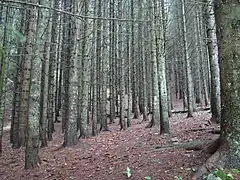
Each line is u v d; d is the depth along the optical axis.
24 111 12.26
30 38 9.71
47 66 11.74
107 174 5.96
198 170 4.59
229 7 4.73
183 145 6.38
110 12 16.94
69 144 10.16
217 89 9.64
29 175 7.05
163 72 9.61
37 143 7.80
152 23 11.85
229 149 4.51
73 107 10.46
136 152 7.30
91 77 20.41
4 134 18.88
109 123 18.50
